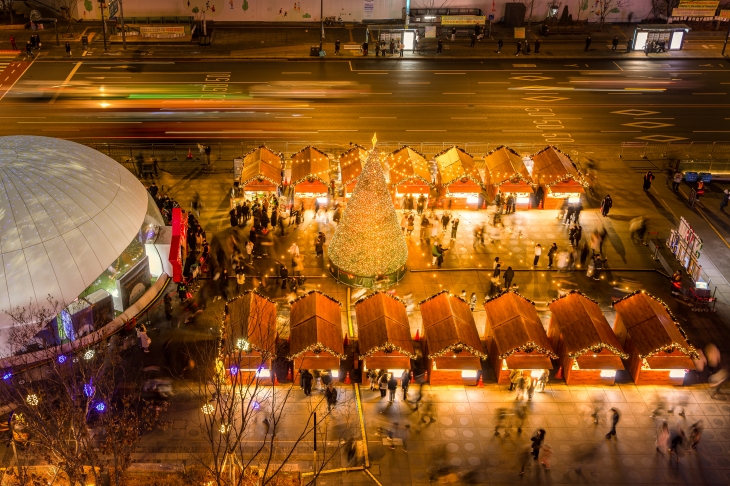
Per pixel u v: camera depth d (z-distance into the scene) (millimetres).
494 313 45188
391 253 50250
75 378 36406
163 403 41312
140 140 69188
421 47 90500
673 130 73188
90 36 90500
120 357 42844
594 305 45812
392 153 62875
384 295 45969
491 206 60906
